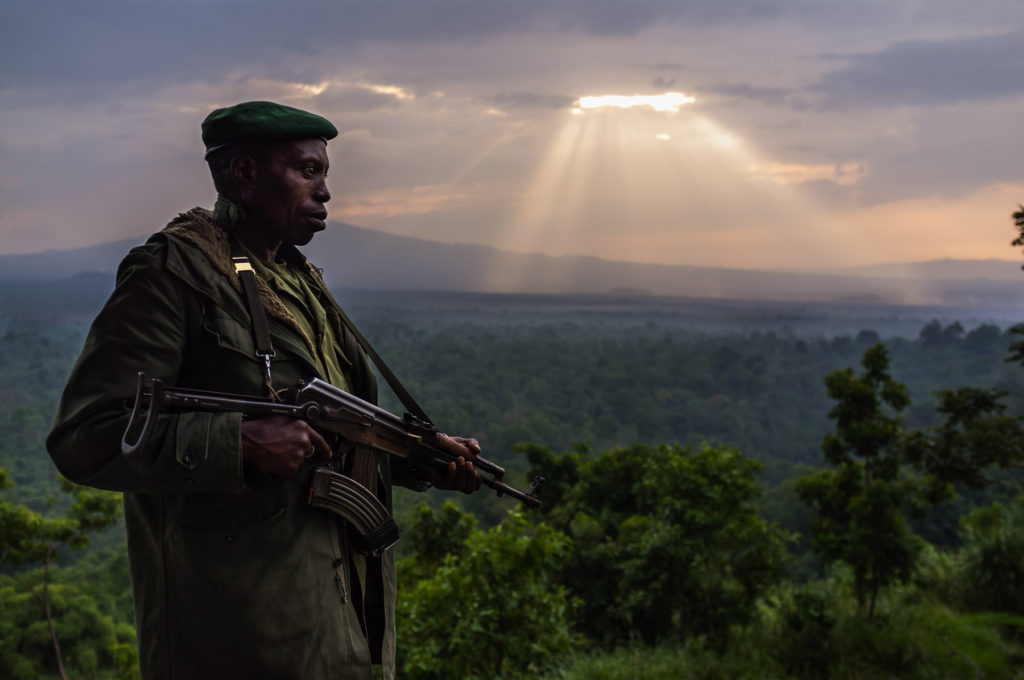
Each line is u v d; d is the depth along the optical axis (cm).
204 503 149
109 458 137
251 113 163
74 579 3469
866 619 1181
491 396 13812
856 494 1240
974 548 1366
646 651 1070
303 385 158
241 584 146
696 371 16262
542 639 860
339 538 162
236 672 145
